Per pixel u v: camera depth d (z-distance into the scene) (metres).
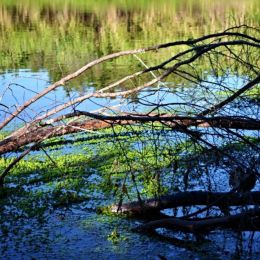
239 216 8.80
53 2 54.12
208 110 9.69
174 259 8.42
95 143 14.09
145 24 38.50
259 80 9.91
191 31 32.66
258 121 8.95
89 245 8.83
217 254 8.55
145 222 9.67
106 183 11.26
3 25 39.09
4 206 10.30
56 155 13.27
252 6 42.31
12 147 12.32
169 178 11.34
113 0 54.84
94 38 32.84
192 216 9.69
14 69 24.05
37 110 17.12
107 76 22.66
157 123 14.16
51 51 28.61
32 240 8.98
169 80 20.45
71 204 10.38
